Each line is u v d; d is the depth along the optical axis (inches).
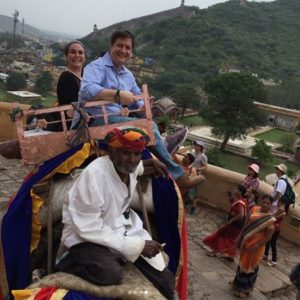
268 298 262.2
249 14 6471.5
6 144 119.2
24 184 109.6
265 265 297.3
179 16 5802.2
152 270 94.7
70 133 110.3
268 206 240.2
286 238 345.7
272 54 5511.8
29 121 134.0
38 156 107.6
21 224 103.3
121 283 86.2
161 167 116.4
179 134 143.3
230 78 2378.2
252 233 236.4
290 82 3779.5
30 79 3794.3
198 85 3742.6
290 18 6752.0
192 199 350.3
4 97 2518.5
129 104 117.5
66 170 105.7
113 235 89.1
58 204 103.3
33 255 105.3
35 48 7298.2
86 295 83.3
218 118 2399.1
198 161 351.9
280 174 319.0
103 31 6427.2
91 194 88.5
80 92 116.7
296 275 215.6
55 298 80.7
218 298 238.5
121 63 122.6
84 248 88.7
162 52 4904.0
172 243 117.4
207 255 288.7
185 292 120.8
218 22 5782.5
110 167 92.3
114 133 90.4
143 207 111.7
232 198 287.0
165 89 3666.3
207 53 4800.7
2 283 103.1
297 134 2842.0
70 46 168.9
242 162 2148.1
